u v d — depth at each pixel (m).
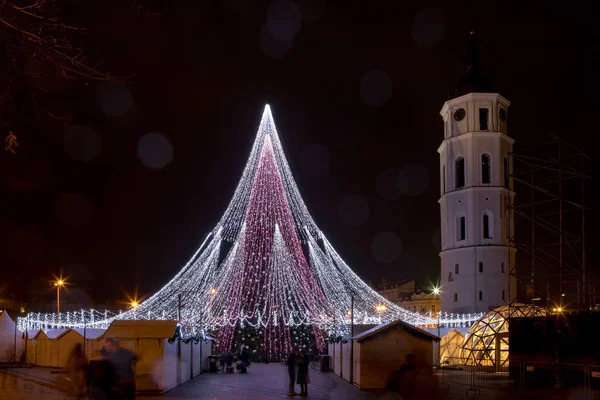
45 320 59.94
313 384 31.80
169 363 28.42
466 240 72.38
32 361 44.69
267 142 49.34
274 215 51.03
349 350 33.00
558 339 28.86
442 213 76.69
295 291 52.09
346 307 55.19
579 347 28.19
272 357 52.28
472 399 24.95
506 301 69.50
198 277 48.75
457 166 75.44
